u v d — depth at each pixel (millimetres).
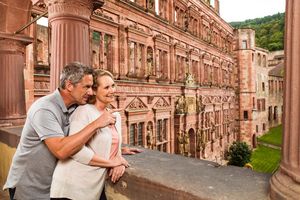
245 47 46469
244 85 46500
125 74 18766
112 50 17812
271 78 63000
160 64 23547
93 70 2875
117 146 2895
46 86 13234
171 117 24719
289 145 1809
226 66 41688
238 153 32438
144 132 20688
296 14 1746
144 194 2760
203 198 2240
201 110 29469
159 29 22891
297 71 1760
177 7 26531
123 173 2957
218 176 2693
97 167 2662
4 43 7031
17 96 7281
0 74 7082
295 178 1738
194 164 3152
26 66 11992
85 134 2484
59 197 2645
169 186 2516
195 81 29406
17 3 6961
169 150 24375
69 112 2865
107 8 17031
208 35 34531
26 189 2777
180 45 26094
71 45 5051
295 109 1771
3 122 7020
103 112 2725
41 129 2586
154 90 21859
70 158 2658
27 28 7379
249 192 2262
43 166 2744
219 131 37062
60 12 5020
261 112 54188
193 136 28453
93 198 2730
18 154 2830
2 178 6242
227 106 41156
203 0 32219
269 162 36188
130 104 19000
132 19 19453
